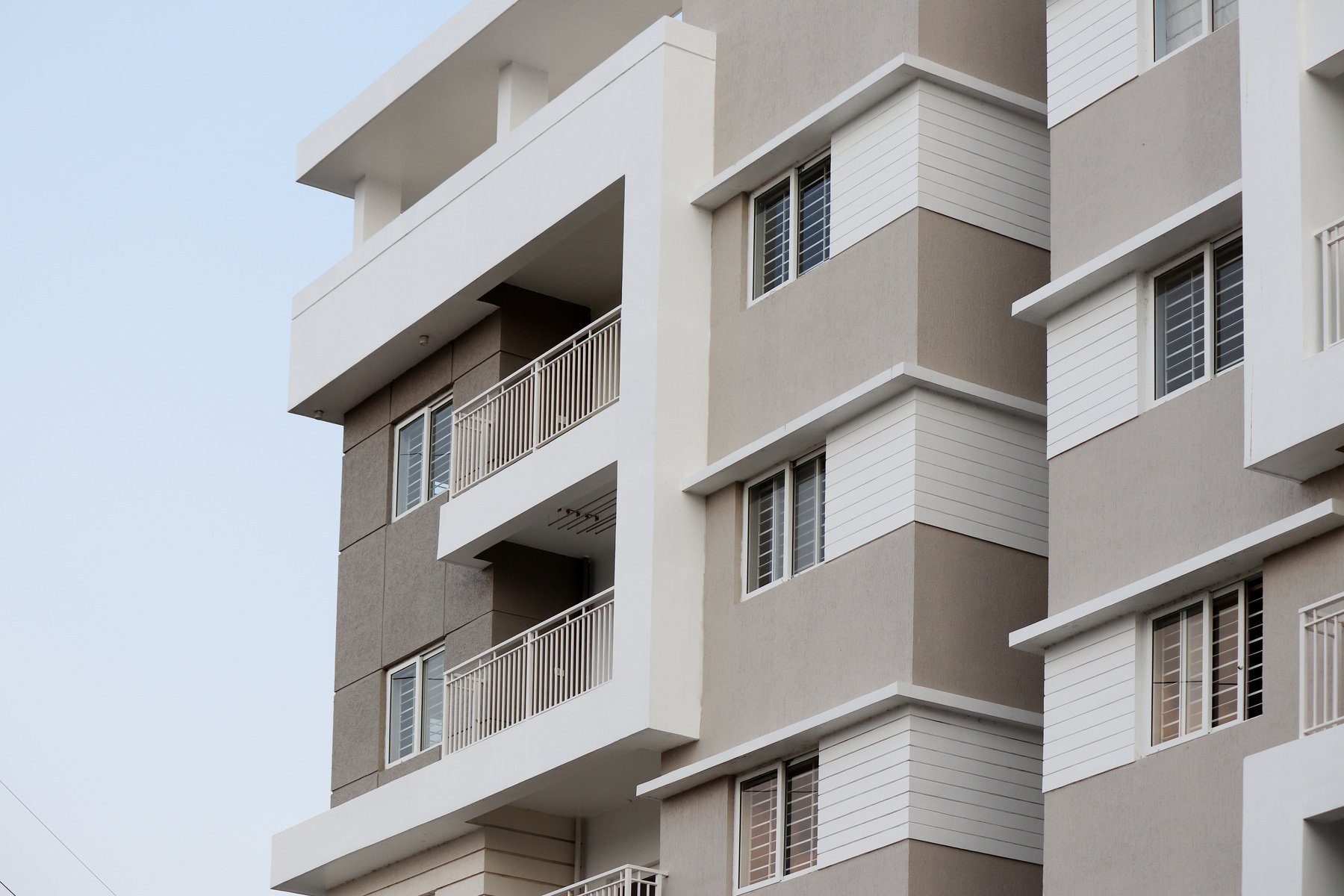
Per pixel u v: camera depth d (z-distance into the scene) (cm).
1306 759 2164
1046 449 2969
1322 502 2280
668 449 3125
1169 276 2592
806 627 2938
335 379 3919
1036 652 2653
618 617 3102
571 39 3728
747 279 3177
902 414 2900
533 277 3644
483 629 3512
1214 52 2591
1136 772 2456
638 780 3238
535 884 3403
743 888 2934
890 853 2738
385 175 4106
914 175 2966
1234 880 2314
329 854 3612
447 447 3769
